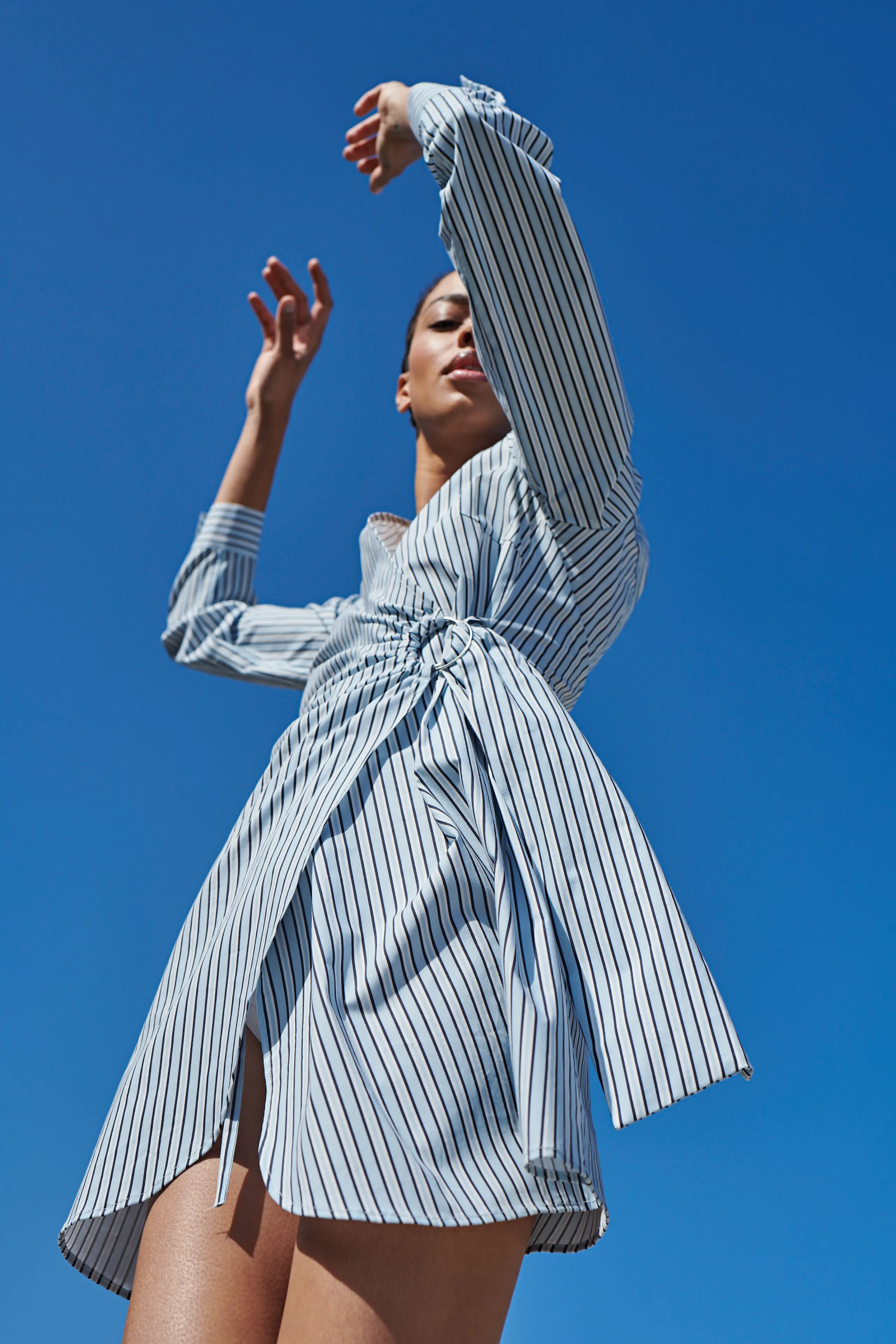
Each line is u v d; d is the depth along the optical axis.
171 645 2.55
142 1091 1.38
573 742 1.42
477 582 1.62
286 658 2.42
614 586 1.75
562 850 1.33
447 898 1.32
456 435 1.97
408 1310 1.13
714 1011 1.22
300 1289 1.16
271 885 1.39
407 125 1.93
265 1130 1.20
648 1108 1.18
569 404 1.62
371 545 1.92
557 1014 1.21
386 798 1.41
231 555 2.57
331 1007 1.23
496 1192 1.15
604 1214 1.28
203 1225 1.35
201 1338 1.29
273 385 2.63
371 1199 1.10
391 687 1.54
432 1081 1.20
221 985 1.38
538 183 1.59
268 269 2.63
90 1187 1.35
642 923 1.28
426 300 2.18
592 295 1.60
